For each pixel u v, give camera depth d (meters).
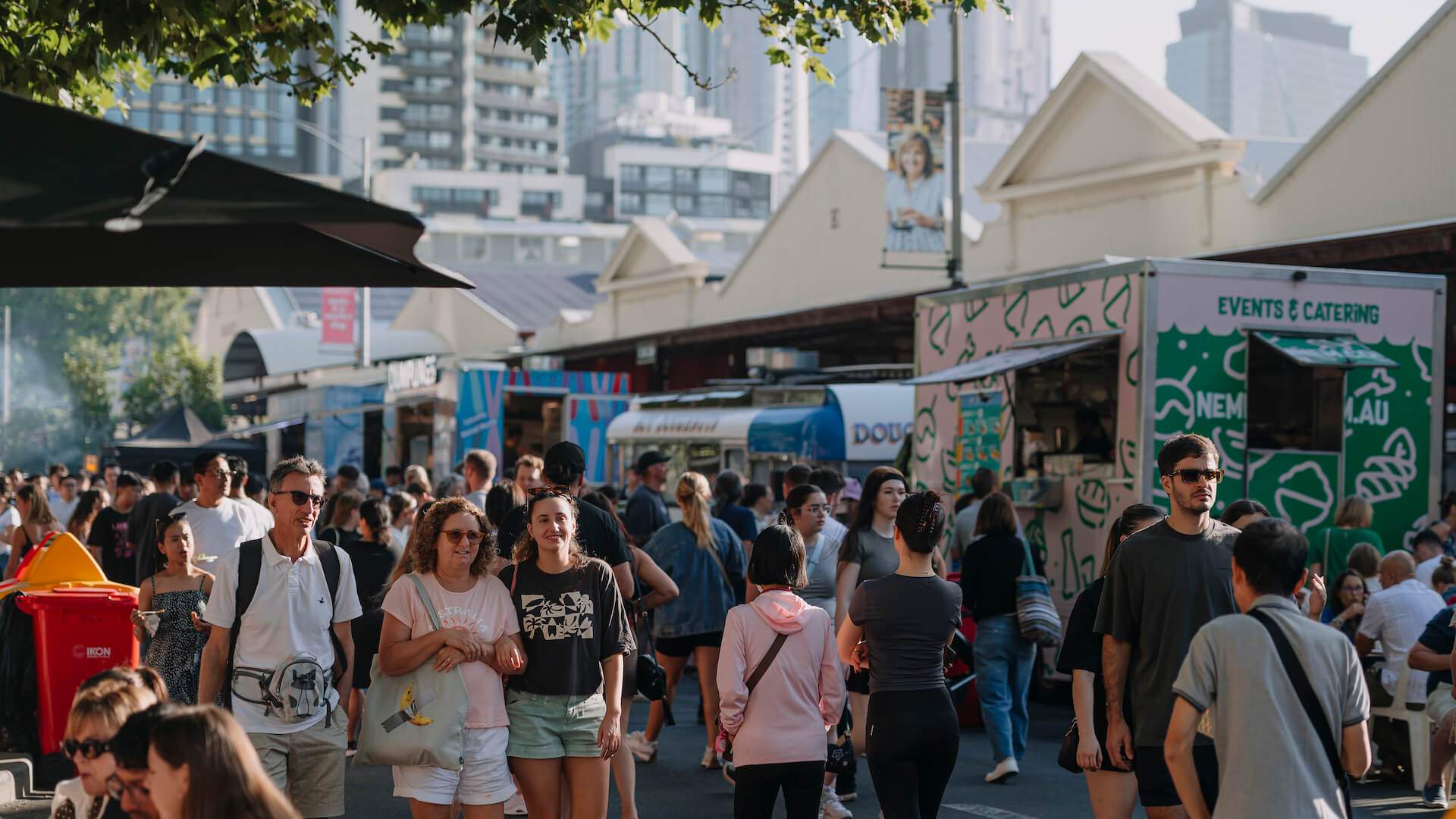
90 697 4.27
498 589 6.18
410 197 148.62
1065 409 12.59
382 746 5.86
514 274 52.91
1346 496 12.27
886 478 8.62
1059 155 22.45
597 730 6.29
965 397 14.02
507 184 152.75
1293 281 12.13
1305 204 18.23
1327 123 17.80
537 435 22.48
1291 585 4.60
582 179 157.00
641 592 10.05
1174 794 5.49
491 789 6.06
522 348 42.19
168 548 7.98
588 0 9.94
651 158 176.12
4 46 9.83
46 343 64.25
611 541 7.96
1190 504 5.58
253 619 6.02
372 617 9.91
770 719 6.28
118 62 10.87
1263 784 4.37
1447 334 17.11
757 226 135.62
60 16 9.23
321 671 6.11
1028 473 13.00
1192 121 20.05
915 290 25.11
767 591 6.42
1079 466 12.34
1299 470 12.12
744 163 179.88
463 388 21.27
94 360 60.00
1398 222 16.95
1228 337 11.91
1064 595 12.47
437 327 49.19
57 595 8.79
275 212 3.85
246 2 9.77
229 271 5.46
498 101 169.00
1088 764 5.77
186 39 10.35
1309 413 12.41
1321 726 4.43
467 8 8.97
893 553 8.61
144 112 149.75
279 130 156.00
